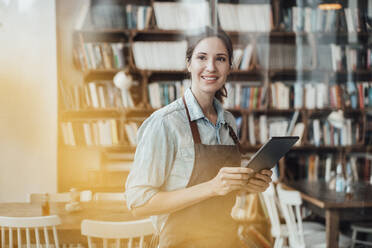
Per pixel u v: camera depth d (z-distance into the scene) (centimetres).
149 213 120
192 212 128
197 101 132
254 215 387
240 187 112
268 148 112
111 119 431
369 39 431
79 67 429
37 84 412
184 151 126
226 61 128
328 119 437
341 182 357
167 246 128
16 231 249
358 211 314
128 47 436
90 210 276
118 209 279
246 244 157
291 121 439
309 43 436
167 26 430
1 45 406
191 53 130
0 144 409
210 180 124
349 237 315
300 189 365
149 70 429
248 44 437
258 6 435
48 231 241
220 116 138
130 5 428
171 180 127
